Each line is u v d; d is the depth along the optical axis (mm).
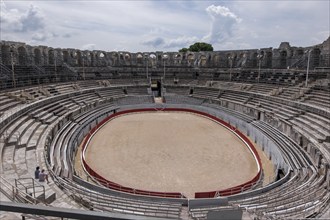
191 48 91188
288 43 53125
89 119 38844
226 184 22000
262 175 24344
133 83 66125
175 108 55688
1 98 31438
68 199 13875
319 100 34250
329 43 44375
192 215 14188
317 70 43688
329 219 11828
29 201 11586
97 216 3008
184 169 24859
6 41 46000
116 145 31609
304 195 16203
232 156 28547
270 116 35812
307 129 27938
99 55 70000
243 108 44594
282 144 27469
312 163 22766
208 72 66312
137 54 74188
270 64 57094
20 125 25656
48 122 29234
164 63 70562
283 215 13461
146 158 27469
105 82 61688
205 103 55594
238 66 63594
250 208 14516
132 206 14586
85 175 23219
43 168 17844
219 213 5660
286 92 41750
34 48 53062
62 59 61062
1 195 11945
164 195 19125
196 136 36000
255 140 33750
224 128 40656
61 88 47562
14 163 18000
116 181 22203
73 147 28188
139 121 45125
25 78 44531
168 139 34344
